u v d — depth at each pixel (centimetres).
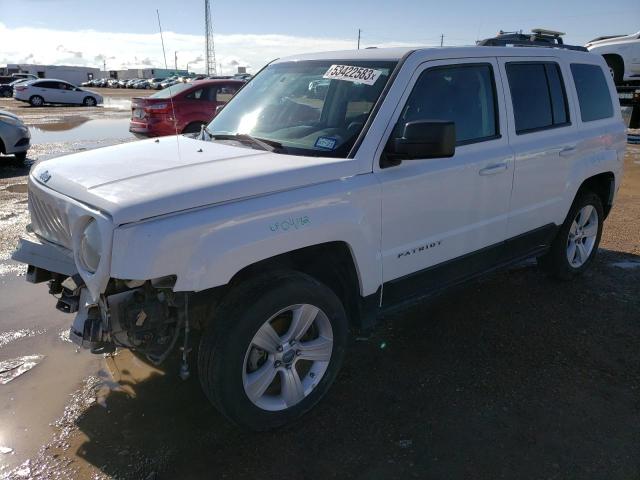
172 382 336
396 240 326
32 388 327
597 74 496
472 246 379
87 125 1978
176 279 241
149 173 274
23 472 260
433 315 430
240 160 296
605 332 402
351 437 289
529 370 351
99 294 245
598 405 316
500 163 377
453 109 356
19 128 1067
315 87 359
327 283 325
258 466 268
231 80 1153
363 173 303
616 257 566
